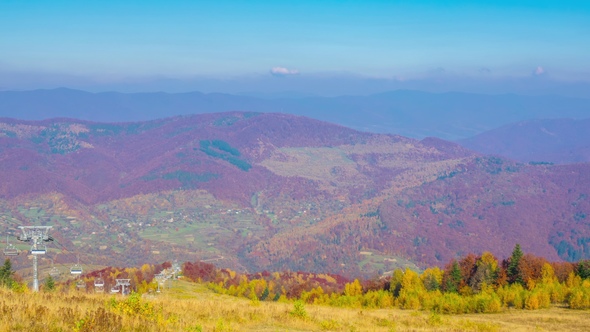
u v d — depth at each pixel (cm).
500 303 5781
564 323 4509
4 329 1903
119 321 2180
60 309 2328
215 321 2791
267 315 3219
